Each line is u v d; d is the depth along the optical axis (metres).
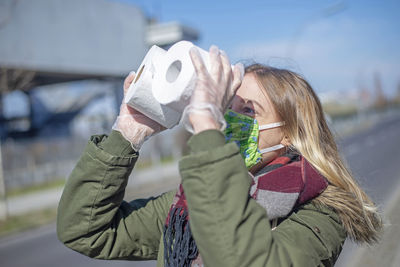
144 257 1.60
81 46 19.33
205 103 1.06
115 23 21.06
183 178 1.06
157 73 1.19
